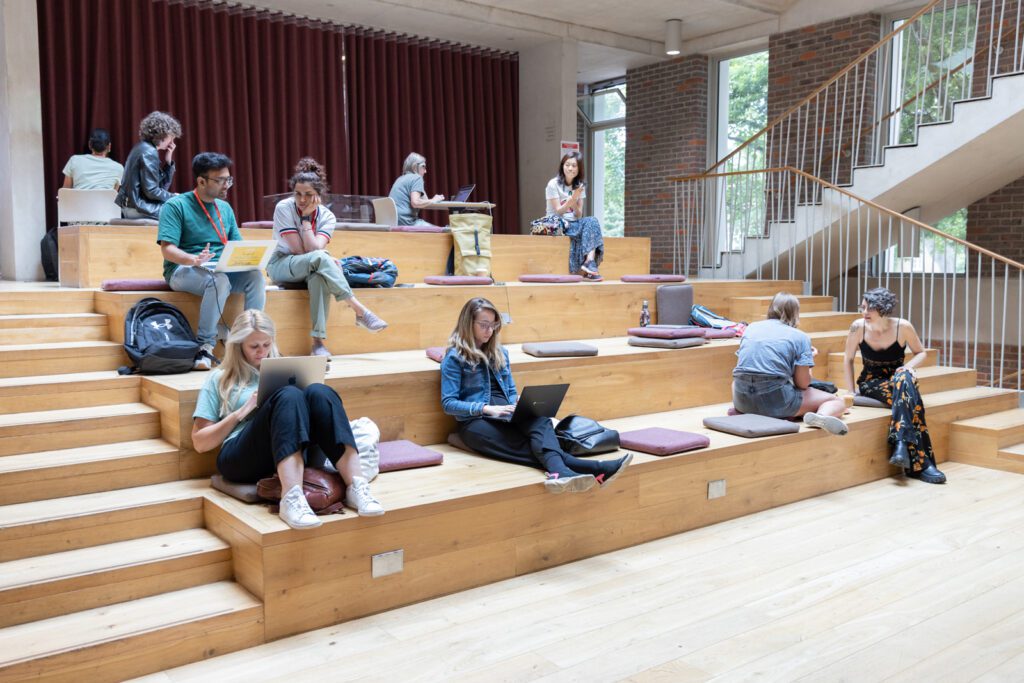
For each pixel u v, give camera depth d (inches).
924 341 327.9
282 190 321.7
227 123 303.7
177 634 100.1
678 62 388.5
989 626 113.4
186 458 131.0
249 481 123.2
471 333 151.9
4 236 246.2
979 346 313.3
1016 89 244.1
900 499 176.9
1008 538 150.6
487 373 154.5
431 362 168.1
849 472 187.2
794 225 302.5
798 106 299.1
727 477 160.7
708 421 176.2
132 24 277.4
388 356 178.1
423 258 228.1
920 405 193.5
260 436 117.0
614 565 136.2
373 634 109.6
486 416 148.9
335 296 168.4
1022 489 185.0
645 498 147.6
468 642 107.4
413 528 119.0
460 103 366.9
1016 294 301.6
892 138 320.5
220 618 103.0
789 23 346.0
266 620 107.0
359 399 148.6
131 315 149.3
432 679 97.7
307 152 327.6
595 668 100.6
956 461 212.1
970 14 296.8
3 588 99.0
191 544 115.0
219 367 125.9
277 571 107.3
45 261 234.2
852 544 147.1
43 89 260.7
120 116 276.1
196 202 157.0
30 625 99.7
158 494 122.6
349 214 236.4
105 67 273.3
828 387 195.3
